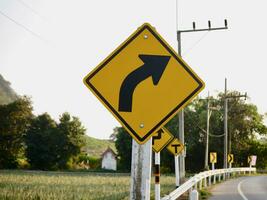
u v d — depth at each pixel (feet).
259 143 273.95
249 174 191.01
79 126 328.49
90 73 15.53
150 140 16.38
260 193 82.07
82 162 372.99
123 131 294.05
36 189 86.58
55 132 320.70
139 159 16.35
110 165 380.58
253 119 261.44
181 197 67.62
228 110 255.09
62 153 320.50
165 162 261.24
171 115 15.34
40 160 315.37
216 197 73.26
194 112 254.47
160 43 15.74
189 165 263.49
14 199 65.72
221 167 259.60
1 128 316.40
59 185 104.01
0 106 323.16
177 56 15.65
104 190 88.22
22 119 321.52
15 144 319.27
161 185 96.48
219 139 253.03
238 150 257.75
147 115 15.35
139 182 16.25
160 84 15.51
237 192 83.71
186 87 15.48
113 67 15.60
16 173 192.34
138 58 15.65
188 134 251.80
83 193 80.12
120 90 15.47
